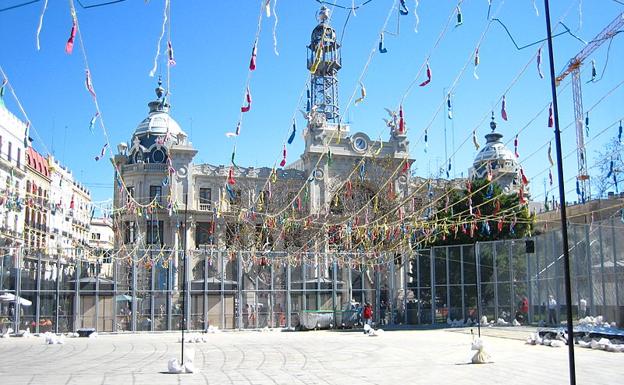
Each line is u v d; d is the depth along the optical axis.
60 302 41.88
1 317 39.44
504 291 42.84
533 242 36.91
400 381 16.17
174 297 45.09
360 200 54.25
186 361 18.80
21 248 41.41
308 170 72.88
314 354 24.92
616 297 30.80
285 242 57.50
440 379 16.42
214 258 54.31
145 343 32.56
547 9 11.06
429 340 32.12
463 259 46.25
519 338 31.81
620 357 21.30
